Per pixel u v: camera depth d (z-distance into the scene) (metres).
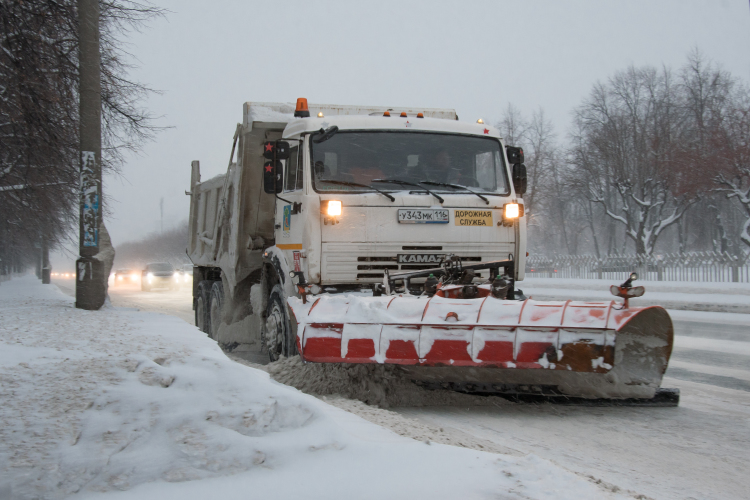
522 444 4.36
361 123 6.90
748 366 8.09
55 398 3.53
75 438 3.12
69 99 13.93
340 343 5.23
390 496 2.73
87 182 9.97
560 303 5.08
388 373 5.62
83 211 9.95
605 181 47.12
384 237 6.54
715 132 34.03
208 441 3.12
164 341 5.64
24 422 3.24
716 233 53.88
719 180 33.47
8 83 12.97
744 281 22.78
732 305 17.33
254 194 8.65
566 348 4.80
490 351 4.92
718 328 12.65
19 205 18.47
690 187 34.69
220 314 9.83
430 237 6.66
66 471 2.88
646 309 4.89
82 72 9.92
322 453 3.14
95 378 3.86
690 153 35.41
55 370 4.08
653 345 5.39
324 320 5.37
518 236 7.02
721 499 3.37
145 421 3.29
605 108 44.56
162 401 3.47
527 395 5.59
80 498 2.74
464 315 5.09
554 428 4.83
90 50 9.93
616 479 3.66
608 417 5.20
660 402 5.62
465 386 5.43
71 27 13.27
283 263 7.09
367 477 2.91
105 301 10.11
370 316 5.26
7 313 9.11
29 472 2.83
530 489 2.85
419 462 3.11
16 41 12.65
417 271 6.50
